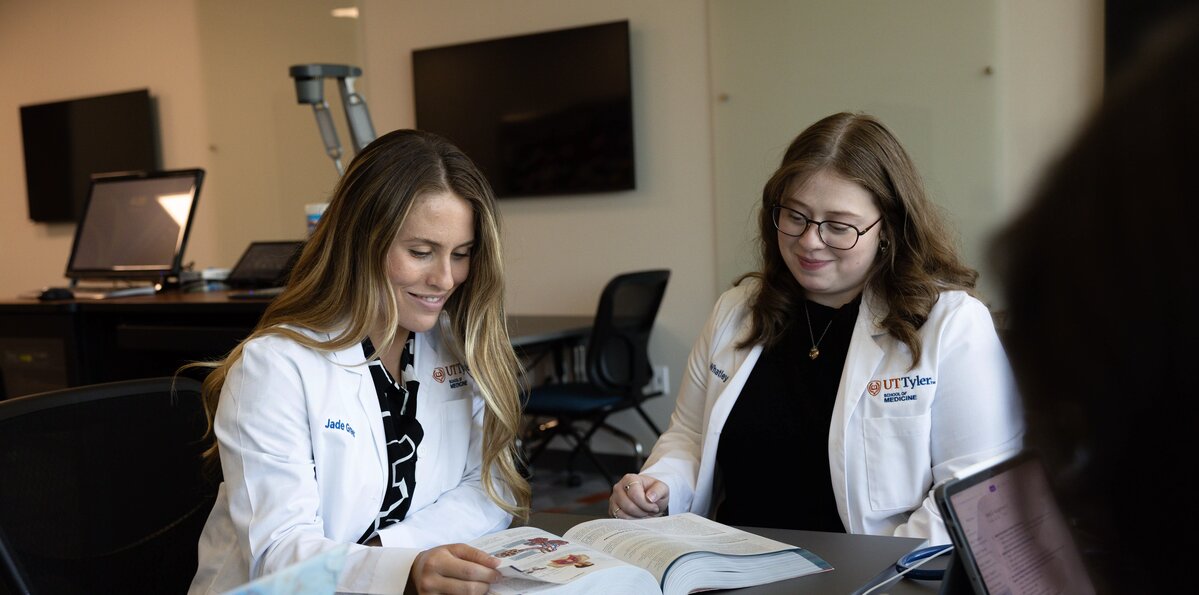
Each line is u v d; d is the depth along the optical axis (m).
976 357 1.59
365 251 1.39
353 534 1.40
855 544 1.32
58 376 3.62
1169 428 0.32
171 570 1.47
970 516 0.76
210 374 1.45
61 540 1.35
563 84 4.65
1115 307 0.31
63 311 3.57
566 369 4.79
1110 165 0.30
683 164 4.46
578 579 1.05
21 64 6.59
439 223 1.40
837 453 1.64
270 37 5.59
